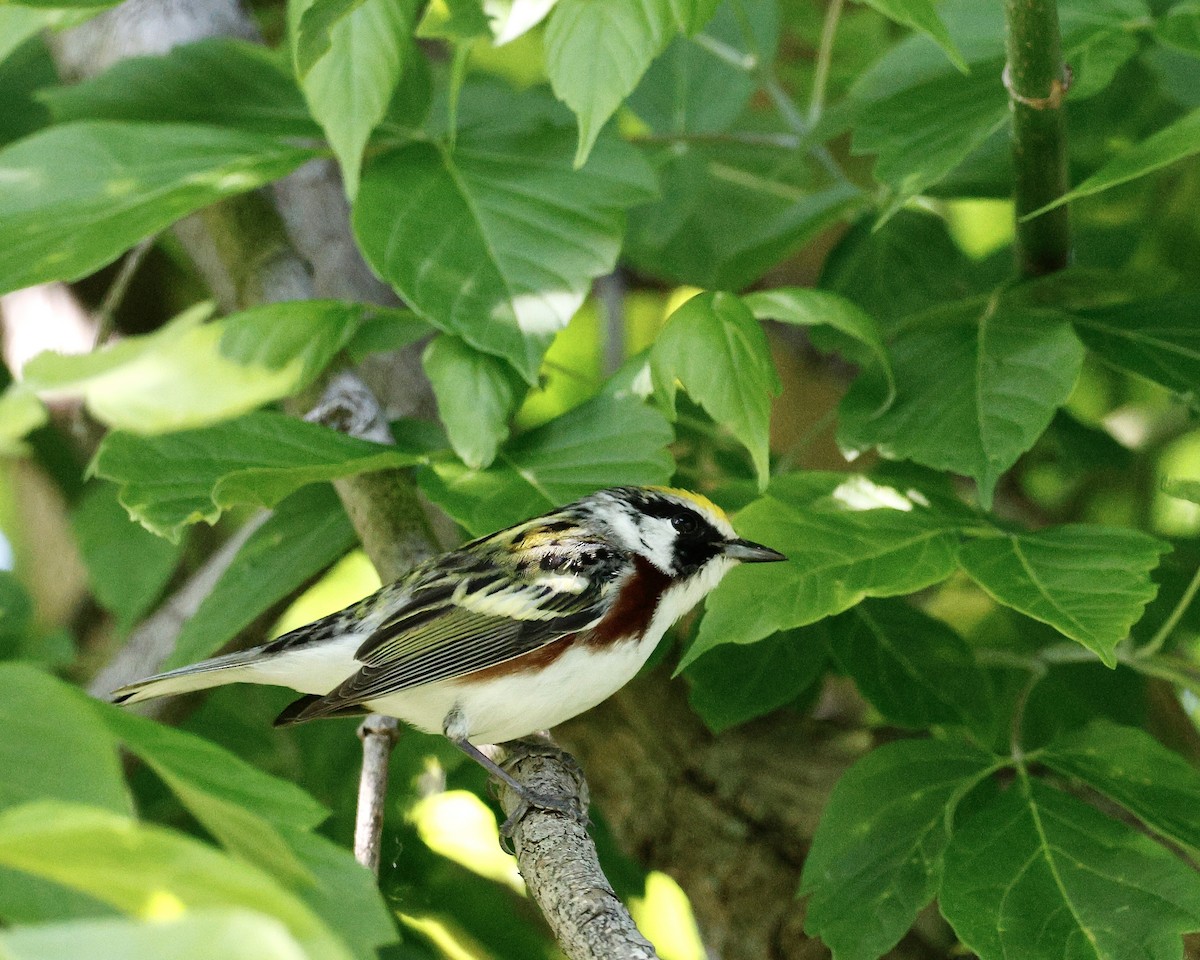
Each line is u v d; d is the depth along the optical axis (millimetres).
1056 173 6445
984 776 5902
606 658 6234
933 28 4578
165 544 8320
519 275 6074
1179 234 9641
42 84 10219
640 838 7910
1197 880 5051
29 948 2055
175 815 7965
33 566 10828
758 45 10023
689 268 10531
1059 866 5211
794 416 11727
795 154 7465
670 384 5645
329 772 8258
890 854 5762
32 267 6066
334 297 8594
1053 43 5840
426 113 7172
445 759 8023
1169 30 6629
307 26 4770
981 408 6148
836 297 6148
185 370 3268
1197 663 7355
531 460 6117
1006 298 6961
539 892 5125
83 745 3184
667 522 6617
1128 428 10328
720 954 7578
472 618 6074
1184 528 9820
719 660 7066
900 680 6973
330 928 3316
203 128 6773
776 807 7660
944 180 7746
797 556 5234
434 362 6055
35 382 3164
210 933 2092
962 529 5488
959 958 7277
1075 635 4707
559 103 7066
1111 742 5805
